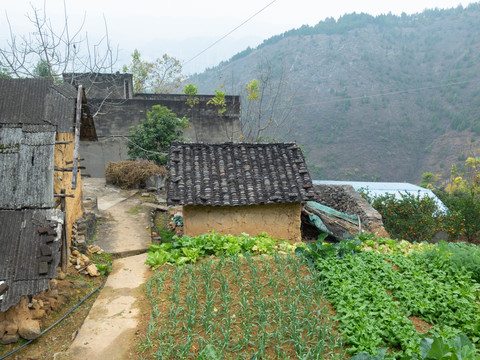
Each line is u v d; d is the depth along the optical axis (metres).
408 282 6.24
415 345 4.51
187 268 6.92
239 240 8.18
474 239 14.82
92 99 22.28
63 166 8.88
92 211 12.55
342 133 135.50
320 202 15.52
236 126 24.56
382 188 18.44
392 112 146.25
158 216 14.61
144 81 36.59
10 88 7.68
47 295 6.92
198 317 5.37
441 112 140.88
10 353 5.72
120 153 22.89
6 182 6.55
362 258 7.34
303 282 6.34
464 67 163.88
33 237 6.03
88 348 4.86
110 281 6.84
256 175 10.15
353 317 5.19
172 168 9.99
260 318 5.16
